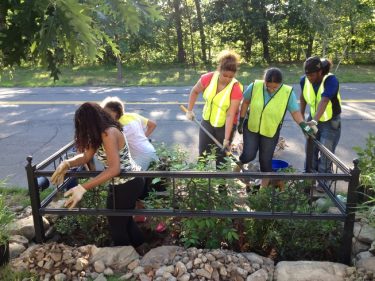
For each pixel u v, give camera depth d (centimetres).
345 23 1983
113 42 181
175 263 321
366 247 352
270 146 449
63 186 392
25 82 1606
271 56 2348
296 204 346
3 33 154
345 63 2189
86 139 306
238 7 2103
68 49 159
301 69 1966
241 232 369
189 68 2117
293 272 308
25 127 909
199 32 2373
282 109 432
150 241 385
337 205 344
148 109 1066
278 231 360
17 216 433
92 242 382
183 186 366
